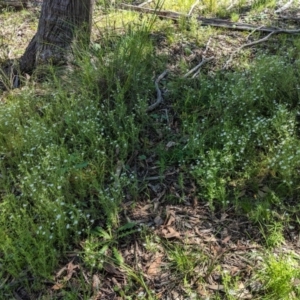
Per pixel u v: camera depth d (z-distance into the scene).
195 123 3.82
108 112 3.79
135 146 3.75
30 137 3.59
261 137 3.67
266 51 4.93
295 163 3.29
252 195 3.30
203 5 6.33
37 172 3.21
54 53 4.62
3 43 5.32
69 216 3.13
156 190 3.40
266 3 6.25
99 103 4.12
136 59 4.33
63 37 4.61
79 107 3.91
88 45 4.68
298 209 3.15
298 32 5.39
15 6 6.37
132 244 2.98
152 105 4.13
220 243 2.96
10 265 2.78
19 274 2.77
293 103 4.08
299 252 2.86
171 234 3.02
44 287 2.72
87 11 4.61
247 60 4.88
